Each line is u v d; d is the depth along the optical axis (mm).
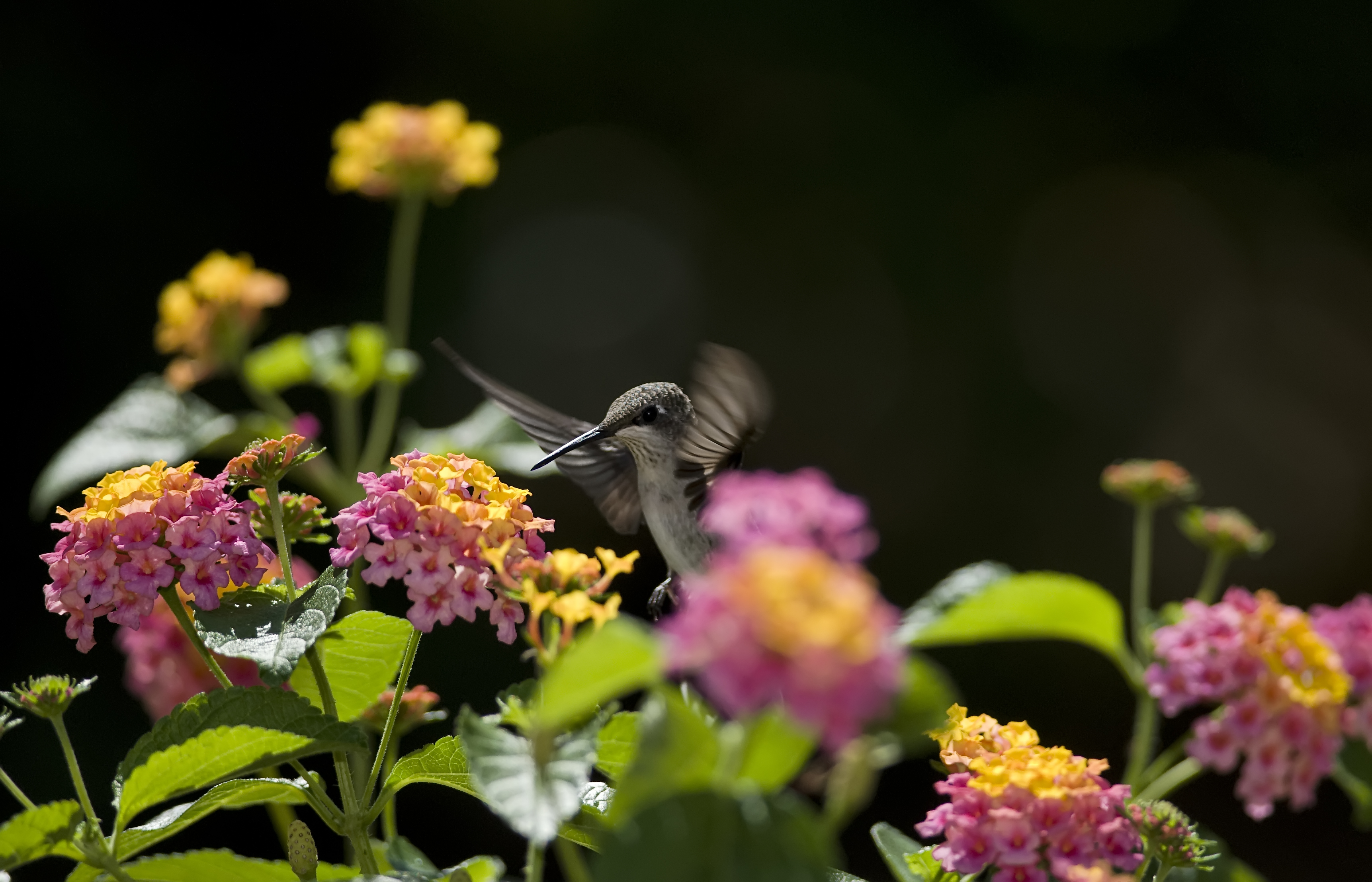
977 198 15242
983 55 15180
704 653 1938
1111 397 15078
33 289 12203
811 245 15375
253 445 3645
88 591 3336
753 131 15570
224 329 7461
